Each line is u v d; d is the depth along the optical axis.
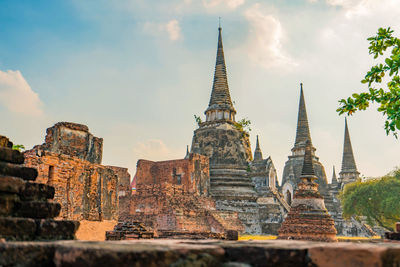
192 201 54.78
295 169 83.88
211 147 68.50
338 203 85.56
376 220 62.38
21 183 6.54
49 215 6.73
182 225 48.12
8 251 5.10
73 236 6.65
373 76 12.99
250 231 61.84
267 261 5.60
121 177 56.16
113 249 4.95
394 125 12.16
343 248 5.35
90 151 26.91
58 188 21.84
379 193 59.59
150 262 4.96
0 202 6.22
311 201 39.19
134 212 52.06
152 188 51.72
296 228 38.06
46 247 5.36
